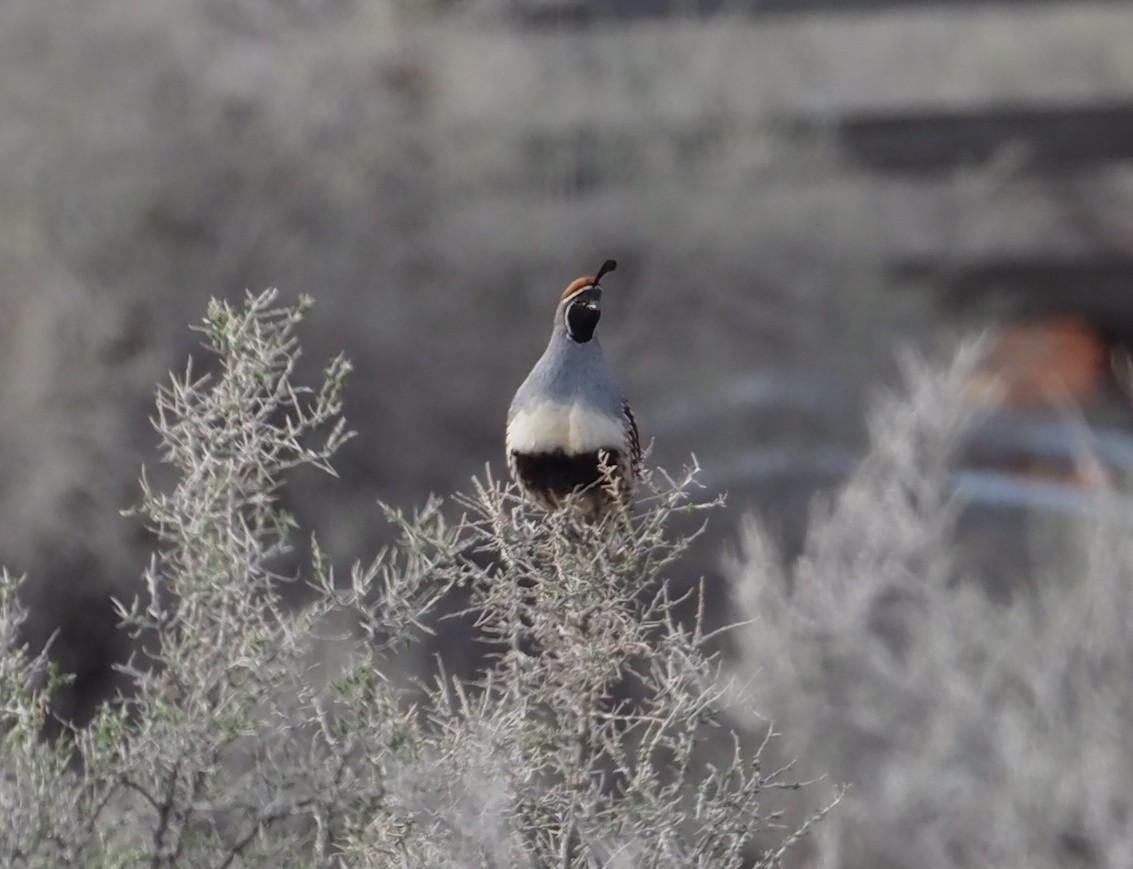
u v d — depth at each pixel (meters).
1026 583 14.73
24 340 15.65
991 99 27.28
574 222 20.80
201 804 5.31
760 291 21.59
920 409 12.57
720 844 5.51
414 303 18.11
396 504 16.47
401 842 5.29
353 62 18.94
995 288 27.53
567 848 5.32
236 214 17.33
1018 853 10.46
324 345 17.22
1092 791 10.38
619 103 22.47
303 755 5.57
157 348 16.05
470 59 20.66
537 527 5.65
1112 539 11.37
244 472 5.81
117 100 17.41
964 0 25.61
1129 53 28.58
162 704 5.33
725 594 15.34
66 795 5.32
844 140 25.80
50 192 16.55
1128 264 27.38
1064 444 20.28
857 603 11.39
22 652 5.55
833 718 11.21
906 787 10.73
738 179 22.00
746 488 18.11
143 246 16.73
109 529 14.45
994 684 11.48
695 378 20.17
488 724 5.38
